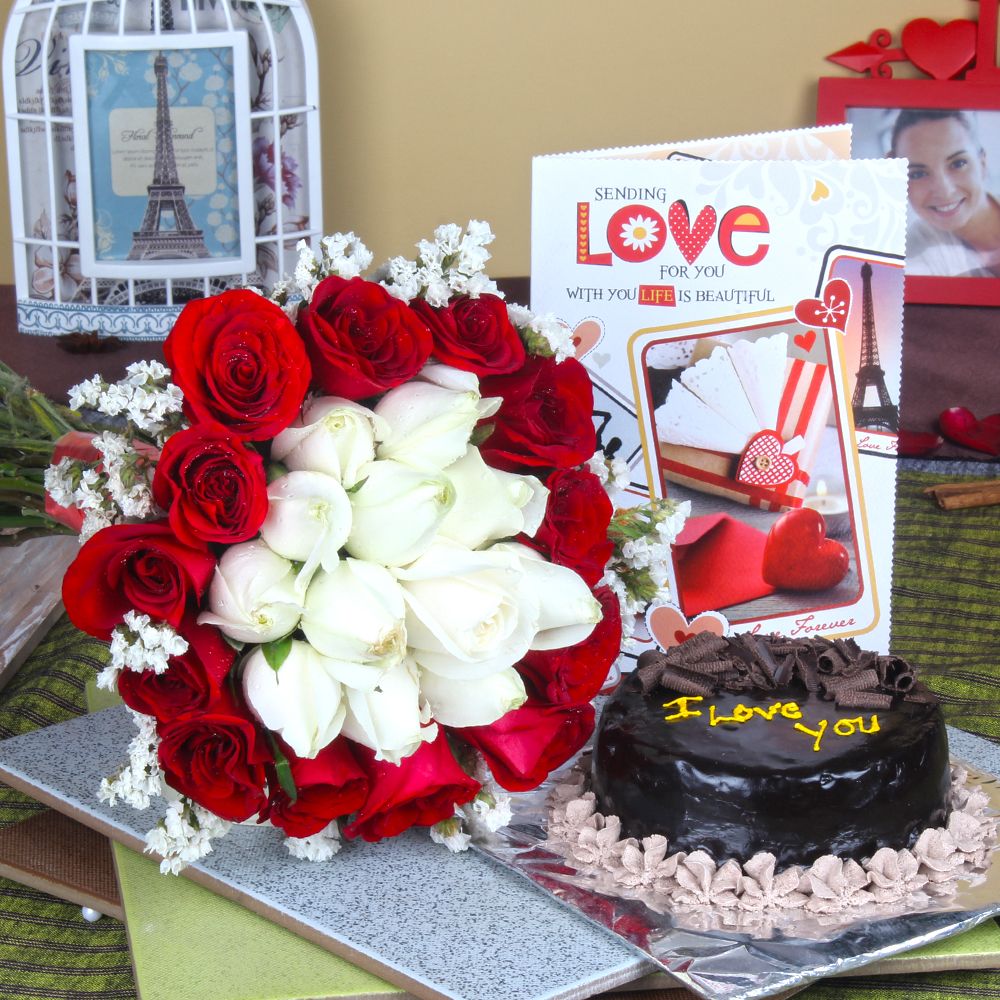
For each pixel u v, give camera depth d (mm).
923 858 777
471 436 818
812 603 1027
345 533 703
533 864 795
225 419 721
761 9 2227
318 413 752
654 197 991
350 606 710
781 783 758
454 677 761
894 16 2178
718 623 1023
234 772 739
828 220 994
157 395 733
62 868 834
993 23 2066
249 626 703
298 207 1992
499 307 825
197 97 1875
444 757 799
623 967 690
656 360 1006
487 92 2344
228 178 1904
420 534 714
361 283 768
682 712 835
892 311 1009
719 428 1013
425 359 775
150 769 754
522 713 822
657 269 997
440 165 2391
